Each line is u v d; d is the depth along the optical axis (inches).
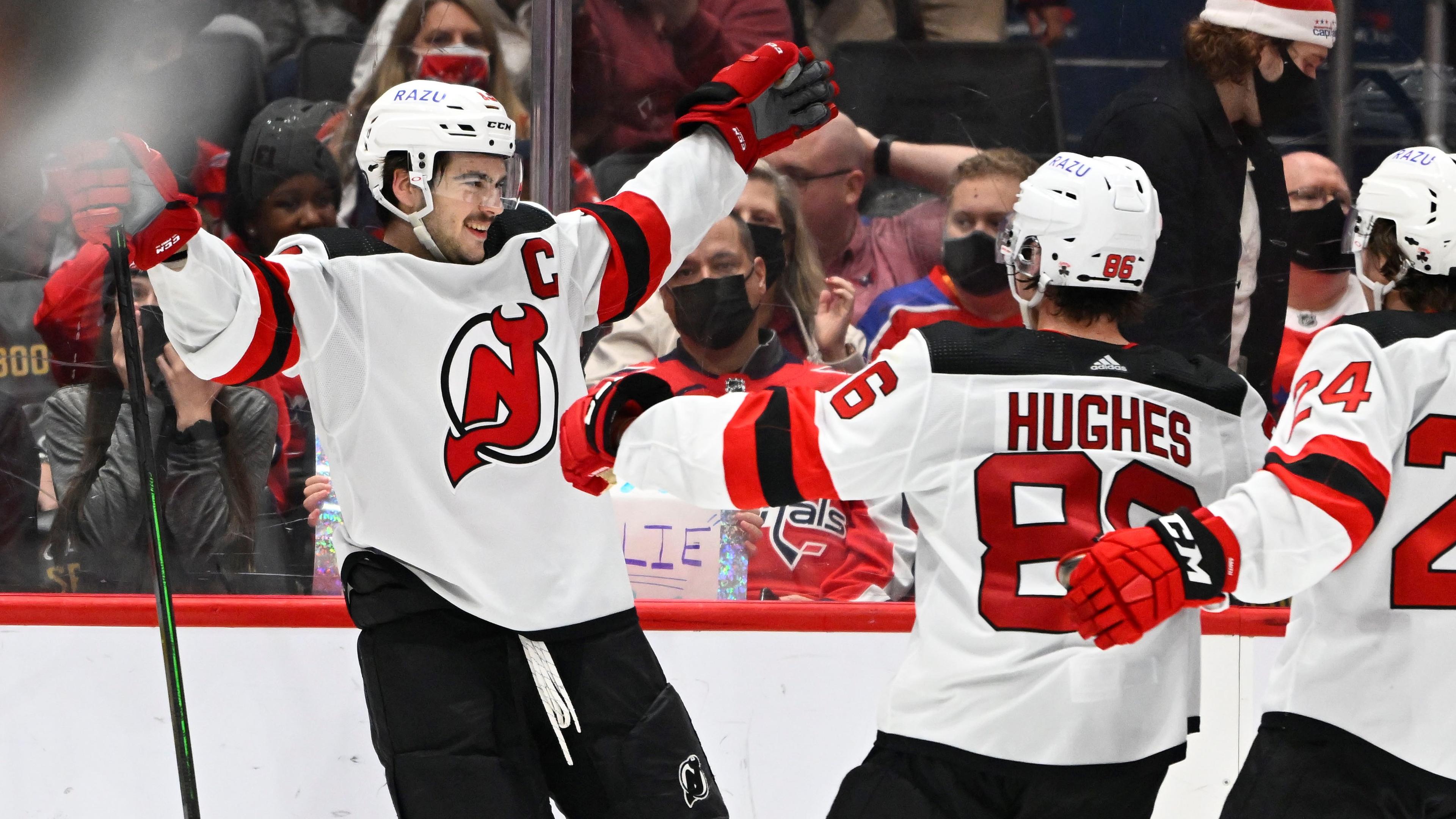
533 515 89.7
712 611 121.6
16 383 127.0
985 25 131.0
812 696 122.3
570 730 90.2
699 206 102.1
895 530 129.2
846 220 132.5
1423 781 78.9
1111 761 74.7
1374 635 79.9
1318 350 80.3
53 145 125.9
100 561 126.8
